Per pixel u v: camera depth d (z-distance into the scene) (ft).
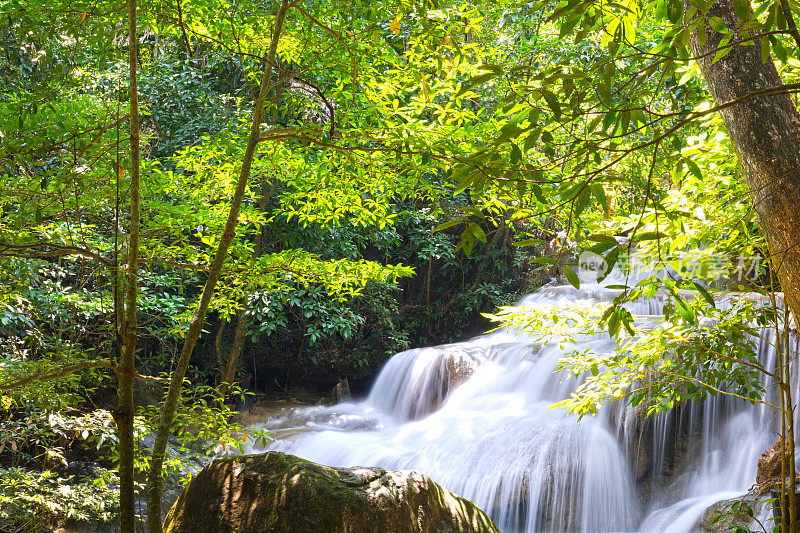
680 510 18.43
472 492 19.92
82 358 13.05
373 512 11.11
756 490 15.01
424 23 9.04
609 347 22.77
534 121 5.20
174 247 12.15
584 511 19.38
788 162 7.32
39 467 18.08
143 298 19.57
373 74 11.82
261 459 11.78
